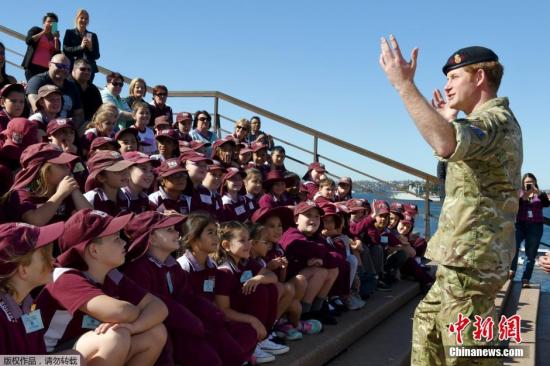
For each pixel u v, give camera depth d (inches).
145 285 127.1
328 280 197.0
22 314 94.0
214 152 261.3
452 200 108.4
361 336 206.2
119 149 199.9
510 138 102.8
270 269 173.2
